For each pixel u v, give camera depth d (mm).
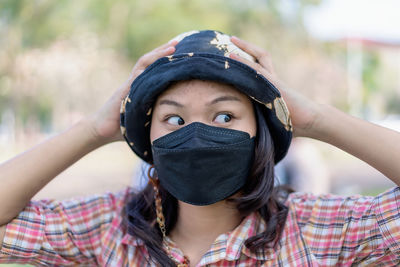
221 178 1306
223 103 1294
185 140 1284
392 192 1358
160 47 1425
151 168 1490
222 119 1311
